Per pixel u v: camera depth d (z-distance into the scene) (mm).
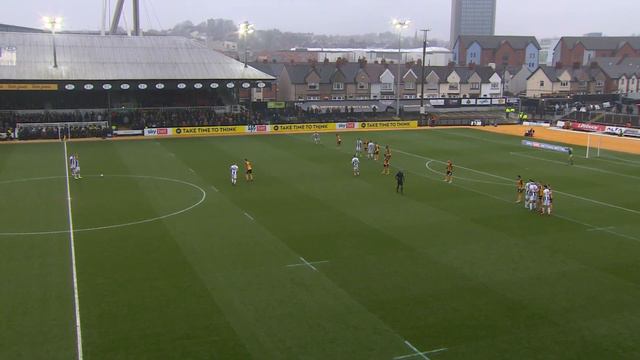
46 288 24484
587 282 25438
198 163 56438
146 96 94750
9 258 28250
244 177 49250
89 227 33656
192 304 22906
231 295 23844
